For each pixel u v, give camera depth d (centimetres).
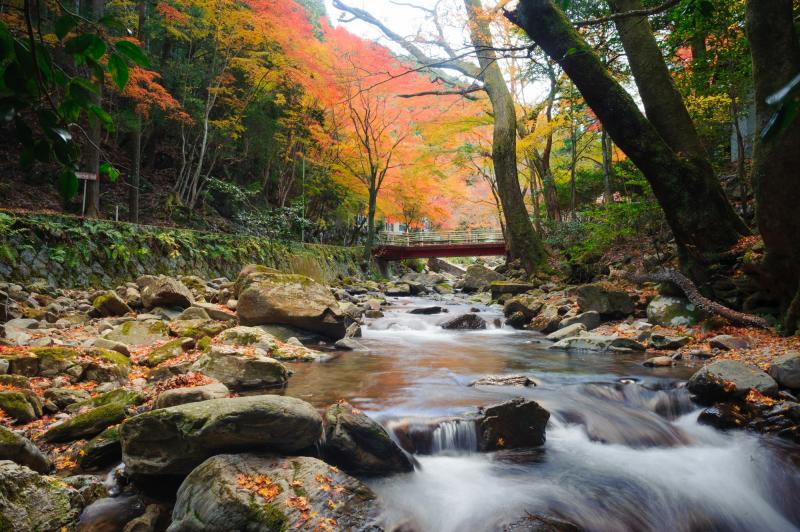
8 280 864
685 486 373
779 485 382
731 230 823
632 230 1319
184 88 1662
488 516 313
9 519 254
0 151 1466
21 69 118
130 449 330
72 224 1042
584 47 832
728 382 487
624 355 742
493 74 1833
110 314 832
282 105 2281
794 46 604
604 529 318
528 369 646
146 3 1496
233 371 525
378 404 464
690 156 858
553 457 401
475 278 2075
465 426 411
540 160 2248
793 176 608
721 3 909
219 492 284
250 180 2373
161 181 1920
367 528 282
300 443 342
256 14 1591
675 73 1234
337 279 2145
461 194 2814
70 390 442
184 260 1325
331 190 2650
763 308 747
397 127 2277
